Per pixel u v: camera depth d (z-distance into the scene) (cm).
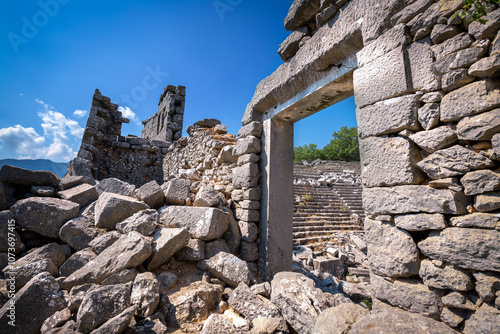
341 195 1187
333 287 427
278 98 385
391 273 185
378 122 208
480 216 149
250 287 281
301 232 781
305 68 314
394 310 167
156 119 1589
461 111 161
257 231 404
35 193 368
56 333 201
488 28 152
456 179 162
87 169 844
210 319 213
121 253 279
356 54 250
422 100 183
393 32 204
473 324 145
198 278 317
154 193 408
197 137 673
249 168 406
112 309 214
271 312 238
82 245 319
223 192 480
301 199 1052
